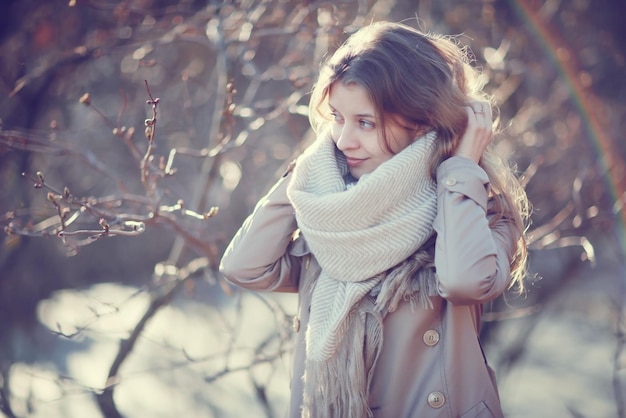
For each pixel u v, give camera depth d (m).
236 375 5.18
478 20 4.19
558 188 4.11
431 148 1.87
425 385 1.88
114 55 4.61
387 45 1.86
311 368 1.89
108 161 5.07
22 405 3.71
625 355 5.60
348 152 1.91
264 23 3.21
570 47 4.65
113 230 2.21
